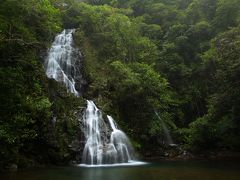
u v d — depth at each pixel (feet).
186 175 54.29
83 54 108.17
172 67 129.90
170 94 120.78
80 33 116.88
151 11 173.37
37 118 69.00
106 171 60.85
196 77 128.16
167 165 70.95
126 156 83.15
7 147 62.59
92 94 96.68
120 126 93.91
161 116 106.83
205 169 62.44
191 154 96.17
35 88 73.56
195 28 138.82
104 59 115.96
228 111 88.07
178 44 137.59
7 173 57.41
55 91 83.30
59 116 77.92
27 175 54.95
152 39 152.56
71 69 100.42
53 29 94.02
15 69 67.31
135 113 101.40
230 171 59.16
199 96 123.54
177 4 179.32
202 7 151.94
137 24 148.97
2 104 62.03
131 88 100.12
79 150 76.64
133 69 107.45
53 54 98.63
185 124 120.98
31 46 81.56
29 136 64.28
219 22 135.54
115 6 179.01
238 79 80.94
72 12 129.70
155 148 97.60
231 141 93.35
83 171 60.90
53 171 60.70
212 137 96.02
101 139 82.74
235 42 82.99
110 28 125.70
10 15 73.41
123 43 123.75
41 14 89.76
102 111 90.58
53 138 72.69
